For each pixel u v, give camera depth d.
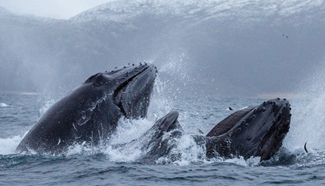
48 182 47.56
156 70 60.75
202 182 47.41
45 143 55.44
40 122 57.06
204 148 52.78
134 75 58.50
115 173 49.97
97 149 55.47
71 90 59.06
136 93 57.66
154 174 49.53
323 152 56.62
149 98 58.91
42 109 71.56
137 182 47.38
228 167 50.97
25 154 55.75
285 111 51.78
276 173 49.72
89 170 50.59
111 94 56.75
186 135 53.81
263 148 51.16
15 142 67.50
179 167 51.38
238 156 51.44
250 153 51.16
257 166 51.25
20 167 52.47
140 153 54.44
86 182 47.50
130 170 50.62
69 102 56.53
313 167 51.59
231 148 51.88
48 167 52.16
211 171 50.00
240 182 47.31
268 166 51.94
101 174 49.62
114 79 57.69
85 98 56.22
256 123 51.62
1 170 51.75
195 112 170.62
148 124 58.12
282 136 52.09
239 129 52.06
